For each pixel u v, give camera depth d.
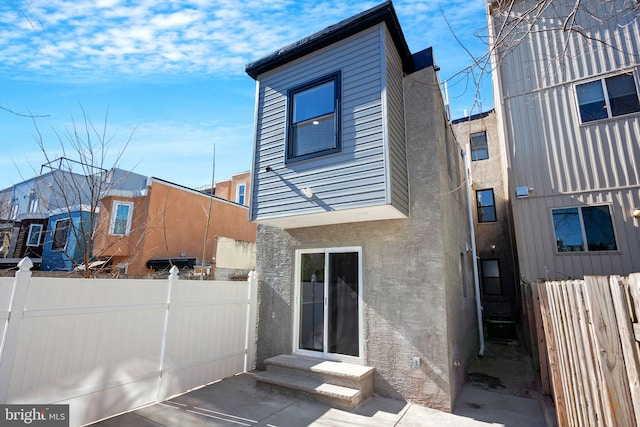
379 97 5.34
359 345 5.56
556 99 8.57
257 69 6.86
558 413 3.75
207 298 5.80
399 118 5.82
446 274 5.30
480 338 8.48
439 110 6.36
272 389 5.32
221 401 4.89
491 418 4.42
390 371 5.20
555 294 3.72
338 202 5.28
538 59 8.82
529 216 8.41
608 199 7.70
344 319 5.85
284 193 5.95
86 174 7.69
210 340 5.77
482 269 12.88
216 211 15.30
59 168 9.57
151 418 4.23
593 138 8.04
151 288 4.90
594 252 7.67
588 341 2.62
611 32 8.10
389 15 5.48
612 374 1.92
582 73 8.34
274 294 6.71
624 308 1.84
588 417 2.72
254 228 17.27
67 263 14.70
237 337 6.35
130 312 4.59
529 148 8.66
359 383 4.92
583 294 2.75
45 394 3.62
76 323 3.98
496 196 13.20
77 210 15.09
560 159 8.30
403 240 5.56
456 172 8.38
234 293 6.39
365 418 4.37
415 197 5.65
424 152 5.77
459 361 5.73
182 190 14.03
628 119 7.77
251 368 6.54
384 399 5.07
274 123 6.47
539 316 5.20
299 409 4.64
